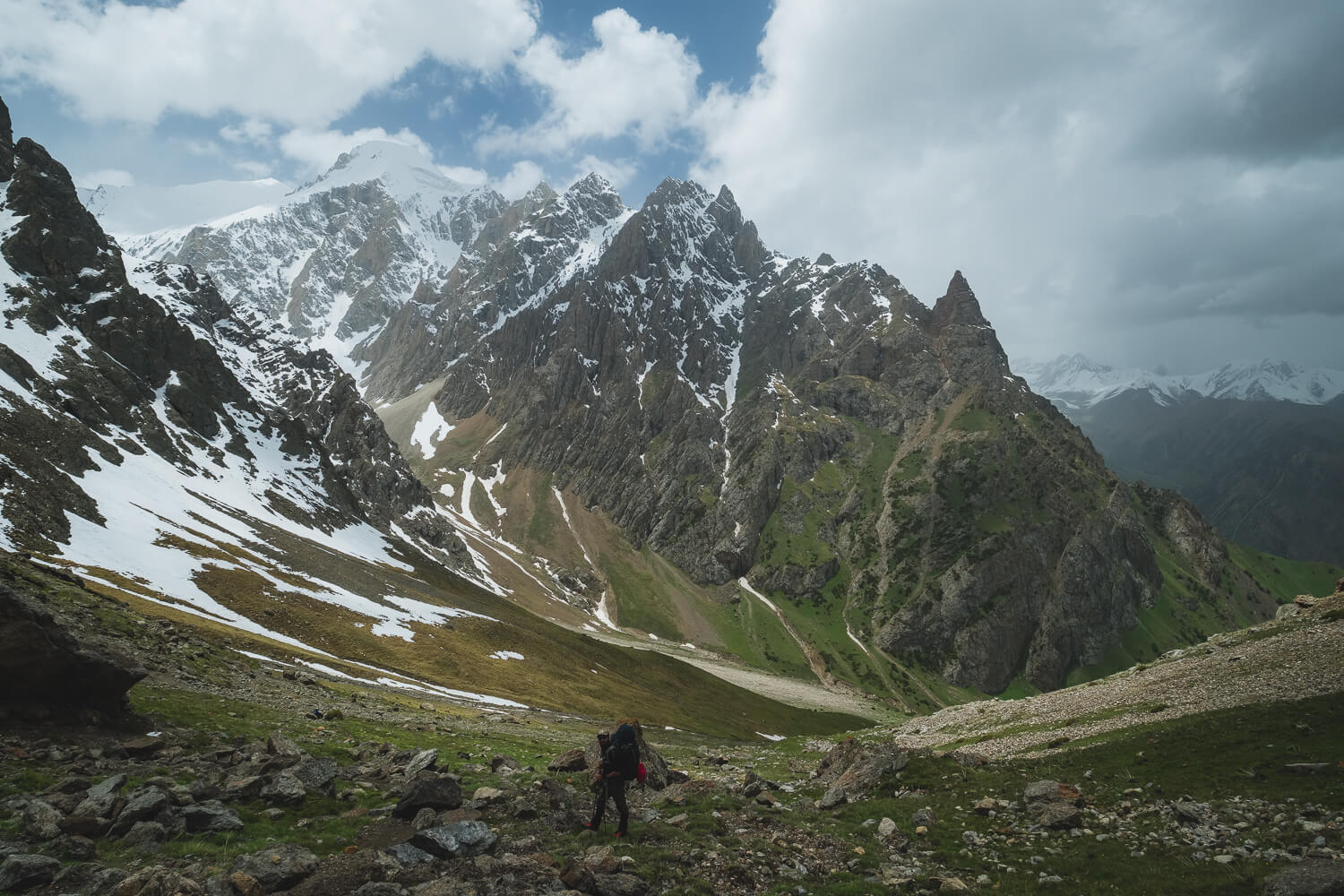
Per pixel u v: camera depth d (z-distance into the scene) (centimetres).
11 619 2636
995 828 2673
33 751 2436
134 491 12475
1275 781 2833
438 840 1914
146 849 1797
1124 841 2467
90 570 8362
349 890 1655
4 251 16588
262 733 3469
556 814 2411
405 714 5862
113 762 2488
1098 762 3553
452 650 11919
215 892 1546
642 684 15800
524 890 1723
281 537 14725
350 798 2420
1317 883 1784
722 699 17012
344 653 9744
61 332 15812
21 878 1530
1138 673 6034
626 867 1973
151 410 16550
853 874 2202
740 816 2680
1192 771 3136
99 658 2870
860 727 19012
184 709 3538
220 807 2073
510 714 8494
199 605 9056
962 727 6475
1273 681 4116
